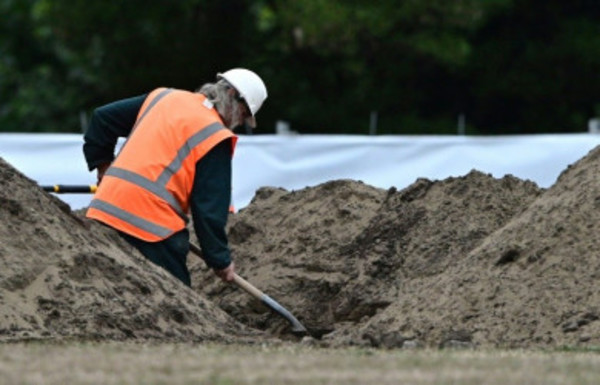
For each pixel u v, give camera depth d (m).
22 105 64.00
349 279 25.72
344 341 20.17
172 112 23.84
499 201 26.30
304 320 25.61
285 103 62.47
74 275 20.25
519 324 20.94
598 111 64.44
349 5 55.94
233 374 15.87
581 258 21.69
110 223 23.25
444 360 17.31
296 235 27.36
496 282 21.86
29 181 21.41
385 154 36.56
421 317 21.83
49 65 67.38
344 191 28.12
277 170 36.62
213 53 62.81
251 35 62.31
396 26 58.69
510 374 16.17
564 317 20.83
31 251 20.22
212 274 27.45
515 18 67.19
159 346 18.55
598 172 23.16
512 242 22.58
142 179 23.44
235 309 26.22
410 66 62.81
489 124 68.44
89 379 15.38
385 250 25.81
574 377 16.03
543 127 67.88
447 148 36.53
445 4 56.91
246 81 24.34
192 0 61.38
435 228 25.91
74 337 19.17
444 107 67.12
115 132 25.33
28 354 17.19
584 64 66.31
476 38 66.88
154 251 23.30
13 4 67.38
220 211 23.31
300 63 62.50
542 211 23.00
